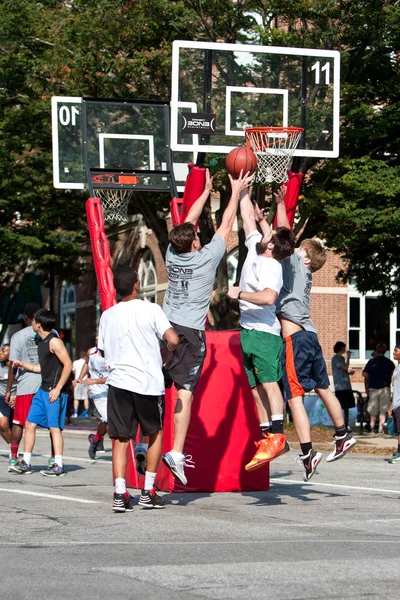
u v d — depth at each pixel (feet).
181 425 34.37
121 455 33.58
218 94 55.77
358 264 92.17
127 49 83.25
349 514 32.81
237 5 78.74
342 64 79.05
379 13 77.00
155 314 33.40
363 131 79.15
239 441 39.99
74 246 117.70
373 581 20.97
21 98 94.27
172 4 78.84
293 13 77.30
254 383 36.22
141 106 57.26
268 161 53.72
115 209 62.69
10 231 114.62
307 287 36.32
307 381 35.86
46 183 98.37
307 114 56.54
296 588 20.18
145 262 147.84
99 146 58.65
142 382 33.14
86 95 84.64
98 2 82.43
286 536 27.61
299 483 44.24
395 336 133.49
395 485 44.01
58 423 49.14
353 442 36.37
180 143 55.26
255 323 35.53
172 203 44.78
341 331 130.62
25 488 42.16
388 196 78.43
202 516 32.27
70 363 48.60
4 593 19.92
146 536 27.68
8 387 52.80
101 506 35.22
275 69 56.49
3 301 177.99
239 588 20.18
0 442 79.82
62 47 85.15
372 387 94.02
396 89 80.89
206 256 34.73
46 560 23.80
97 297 161.48
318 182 82.64
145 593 19.72
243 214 38.29
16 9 90.02
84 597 19.40
